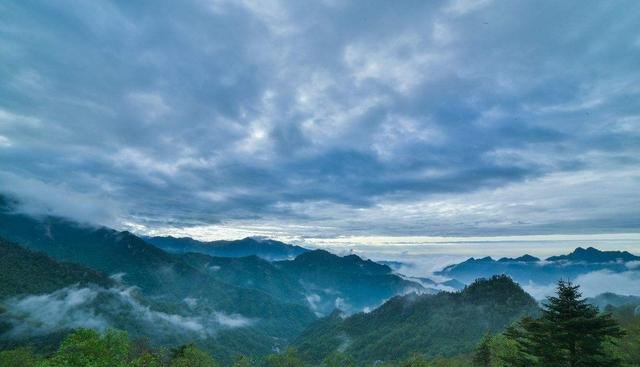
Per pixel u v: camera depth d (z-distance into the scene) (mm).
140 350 127125
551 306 41344
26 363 93562
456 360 135125
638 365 52531
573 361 39531
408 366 139375
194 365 118875
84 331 53781
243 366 158750
